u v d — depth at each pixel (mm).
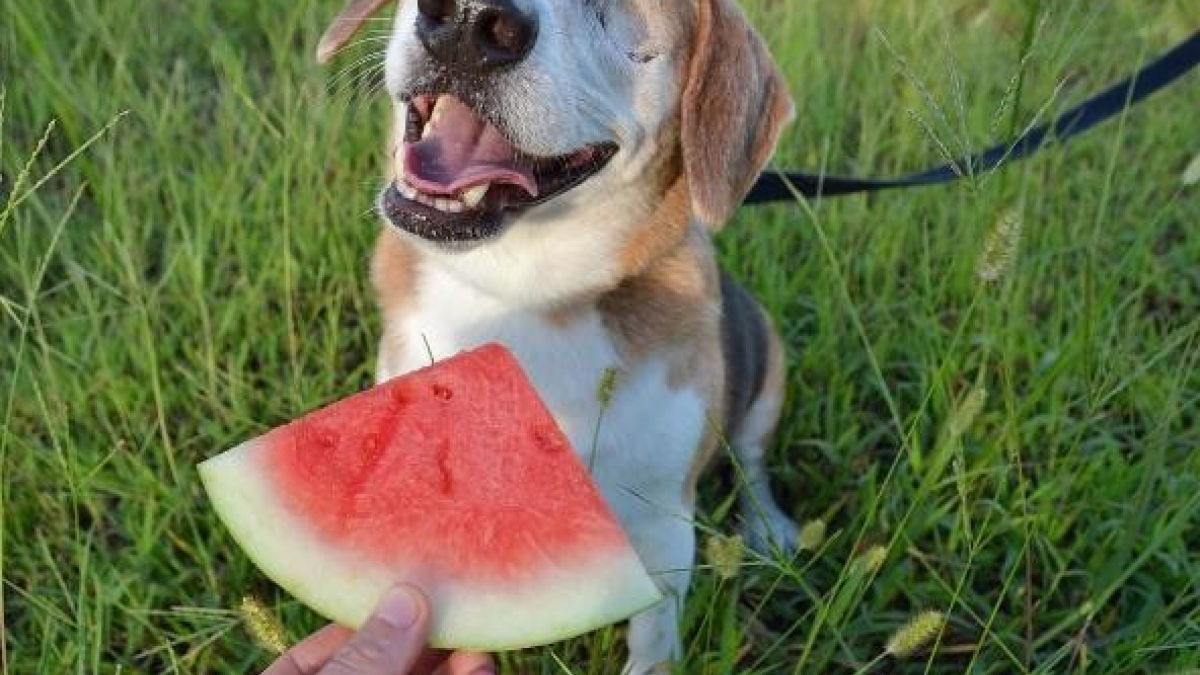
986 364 659
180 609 530
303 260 776
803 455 755
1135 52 1048
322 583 391
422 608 380
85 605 539
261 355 730
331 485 405
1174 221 901
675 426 554
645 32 524
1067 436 656
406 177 485
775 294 782
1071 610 608
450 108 506
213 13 1065
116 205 771
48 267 796
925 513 618
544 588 398
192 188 820
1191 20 1067
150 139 878
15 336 751
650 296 552
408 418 420
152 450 663
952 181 753
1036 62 909
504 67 461
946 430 592
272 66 1000
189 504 622
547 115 473
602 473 548
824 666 574
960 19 1077
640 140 530
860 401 755
